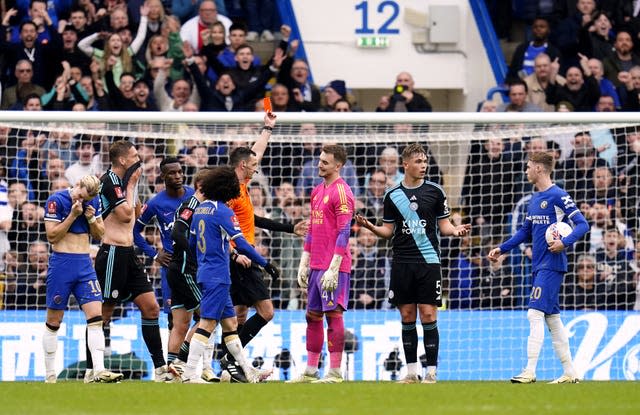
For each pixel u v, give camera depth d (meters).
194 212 35.69
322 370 45.66
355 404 26.47
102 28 57.69
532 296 37.09
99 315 35.75
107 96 55.88
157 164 49.88
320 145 52.12
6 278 46.34
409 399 28.08
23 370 43.78
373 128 51.31
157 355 38.19
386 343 45.06
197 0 61.56
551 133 49.50
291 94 57.00
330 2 62.78
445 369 45.47
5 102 56.38
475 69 63.31
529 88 59.84
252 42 62.91
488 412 24.41
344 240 36.06
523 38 66.19
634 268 48.97
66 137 49.31
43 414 24.27
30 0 59.25
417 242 36.06
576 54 62.41
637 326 45.59
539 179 36.91
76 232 35.50
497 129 51.94
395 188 36.38
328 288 36.00
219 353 44.47
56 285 35.41
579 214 36.09
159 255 39.00
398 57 63.03
